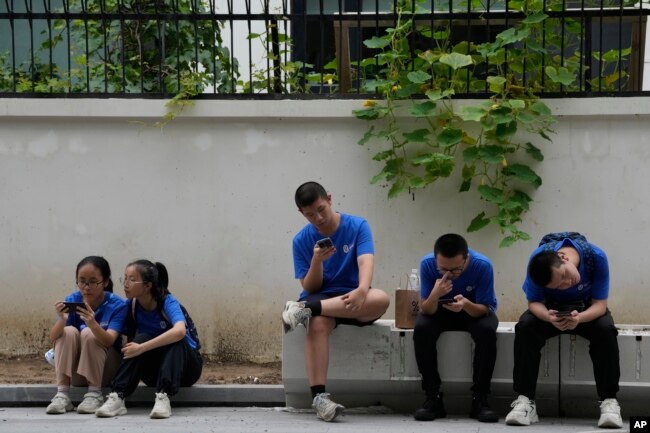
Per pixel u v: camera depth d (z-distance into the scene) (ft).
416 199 33.83
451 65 32.55
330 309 27.07
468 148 33.06
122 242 34.35
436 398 27.25
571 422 27.04
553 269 25.96
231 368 33.12
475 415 27.17
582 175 33.47
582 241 27.30
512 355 27.76
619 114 33.12
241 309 34.22
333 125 34.01
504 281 33.63
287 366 28.25
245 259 34.22
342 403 28.68
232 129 34.22
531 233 33.63
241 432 24.86
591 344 26.66
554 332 27.07
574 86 34.50
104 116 34.04
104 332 28.32
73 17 34.40
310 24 39.99
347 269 28.14
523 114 32.73
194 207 34.24
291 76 35.29
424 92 33.78
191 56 36.45
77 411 28.32
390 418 27.48
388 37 33.88
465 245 26.68
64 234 34.40
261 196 34.22
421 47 36.40
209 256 34.22
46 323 34.35
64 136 34.40
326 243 27.12
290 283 34.14
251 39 36.45
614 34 40.34
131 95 34.14
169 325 28.84
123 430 25.17
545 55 33.71
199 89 34.73
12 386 30.04
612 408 26.11
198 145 34.24
